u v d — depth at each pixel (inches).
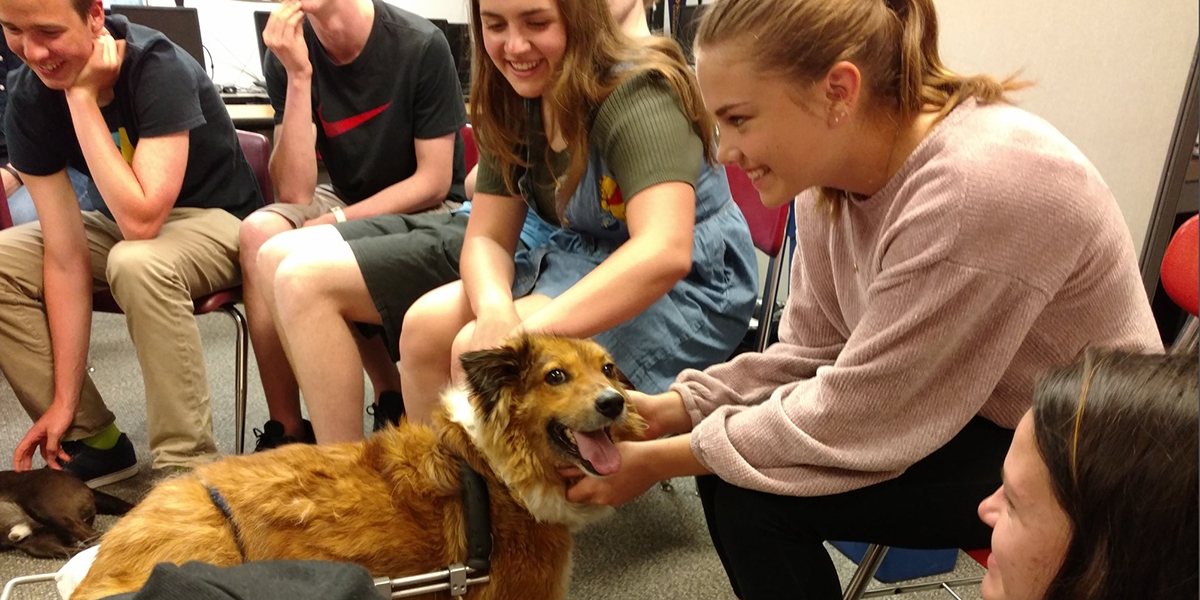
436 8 231.6
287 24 103.5
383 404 109.6
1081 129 102.6
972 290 43.9
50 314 99.9
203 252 99.3
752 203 105.9
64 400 99.8
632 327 73.4
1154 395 27.9
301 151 110.0
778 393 53.9
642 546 93.8
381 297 83.1
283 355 104.1
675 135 67.3
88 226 106.7
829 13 44.6
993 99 48.3
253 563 35.3
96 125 92.1
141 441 118.3
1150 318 49.5
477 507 61.0
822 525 51.1
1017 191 42.8
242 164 113.2
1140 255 97.3
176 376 96.1
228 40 217.8
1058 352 48.1
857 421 48.2
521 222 85.7
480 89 77.5
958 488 49.6
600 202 74.5
